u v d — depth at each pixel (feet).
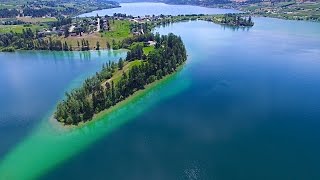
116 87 561.84
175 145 420.36
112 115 508.53
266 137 430.61
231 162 379.55
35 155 409.69
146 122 484.33
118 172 370.12
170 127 467.11
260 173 359.05
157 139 436.35
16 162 397.39
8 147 431.84
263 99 549.54
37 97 599.16
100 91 538.06
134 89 597.93
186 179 353.10
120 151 411.75
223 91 590.96
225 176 355.97
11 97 603.67
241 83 628.69
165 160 388.78
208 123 473.26
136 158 394.73
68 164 389.19
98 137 447.01
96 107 513.86
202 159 388.16
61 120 494.59
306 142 415.44
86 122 486.38
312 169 363.15
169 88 614.75
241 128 456.45
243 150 402.52
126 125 476.95
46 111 534.78
